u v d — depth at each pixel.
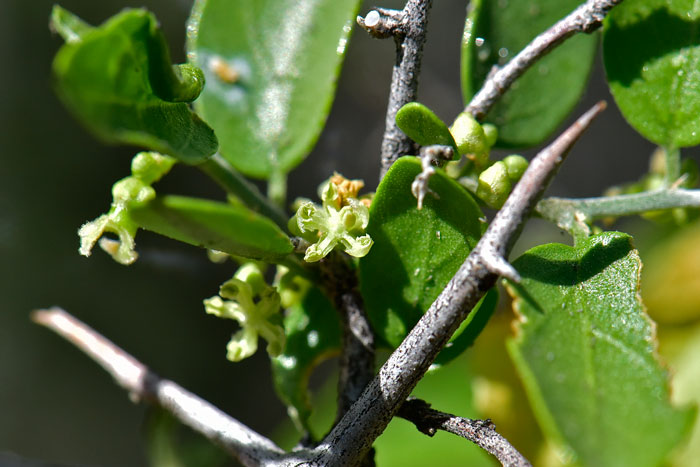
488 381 0.19
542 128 0.16
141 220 0.14
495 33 0.16
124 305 0.32
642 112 0.16
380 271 0.15
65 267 0.32
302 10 0.17
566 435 0.15
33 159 0.32
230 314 0.15
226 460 0.20
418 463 0.21
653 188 0.17
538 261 0.15
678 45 0.16
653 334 0.15
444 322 0.14
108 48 0.13
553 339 0.15
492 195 0.15
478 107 0.15
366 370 0.15
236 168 0.16
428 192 0.15
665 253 0.24
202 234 0.14
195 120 0.14
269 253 0.14
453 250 0.15
